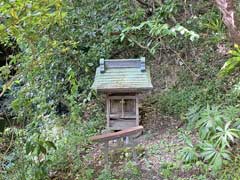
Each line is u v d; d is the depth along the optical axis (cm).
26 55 320
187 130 351
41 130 297
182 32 291
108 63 355
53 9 229
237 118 308
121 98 351
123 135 310
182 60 460
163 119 388
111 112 354
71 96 343
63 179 297
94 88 341
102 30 440
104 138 307
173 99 404
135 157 312
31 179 270
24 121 313
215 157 270
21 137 279
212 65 440
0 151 289
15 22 192
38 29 222
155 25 309
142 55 480
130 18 438
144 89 337
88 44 448
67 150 307
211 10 444
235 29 294
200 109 361
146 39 452
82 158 323
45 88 384
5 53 482
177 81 442
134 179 286
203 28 446
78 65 432
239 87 330
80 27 439
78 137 314
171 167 292
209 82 411
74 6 439
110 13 458
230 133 282
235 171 268
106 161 302
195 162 288
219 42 448
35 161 278
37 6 192
